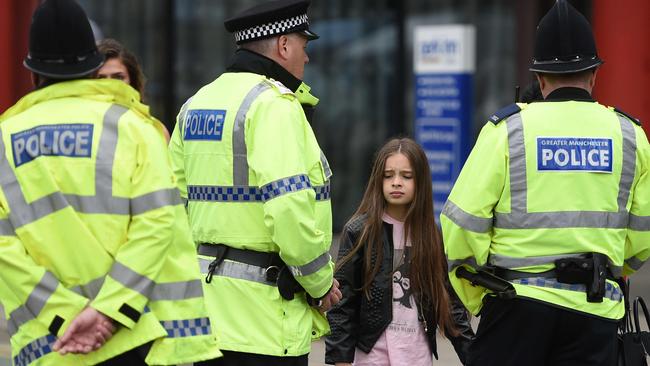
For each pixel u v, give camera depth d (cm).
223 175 1523
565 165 1479
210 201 1537
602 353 1488
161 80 3975
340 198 4091
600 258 1473
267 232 1502
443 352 2578
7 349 2591
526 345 1484
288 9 1546
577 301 1469
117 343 1223
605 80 3566
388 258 1683
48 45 1240
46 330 1224
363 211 1711
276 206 1444
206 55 3988
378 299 1677
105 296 1201
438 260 1688
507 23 3916
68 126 1234
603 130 1496
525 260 1483
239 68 1562
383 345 1681
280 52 1557
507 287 1471
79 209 1227
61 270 1222
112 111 1245
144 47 3969
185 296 1255
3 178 1240
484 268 1511
